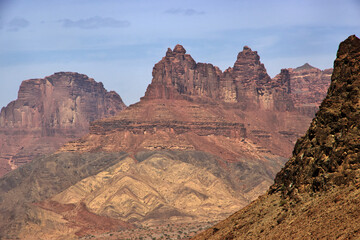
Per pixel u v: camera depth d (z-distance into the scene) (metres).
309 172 77.81
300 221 72.06
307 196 76.19
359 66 80.06
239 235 81.88
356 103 76.69
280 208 80.00
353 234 62.34
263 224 79.25
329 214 68.69
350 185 71.00
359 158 72.38
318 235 66.31
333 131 77.44
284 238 70.94
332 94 81.69
